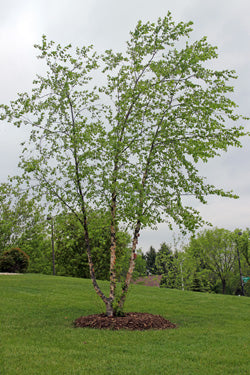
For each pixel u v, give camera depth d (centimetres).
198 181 1322
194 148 1302
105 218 1323
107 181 1229
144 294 2120
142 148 1282
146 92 1329
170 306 1739
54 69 1361
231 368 778
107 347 930
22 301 1593
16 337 1007
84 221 1347
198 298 2078
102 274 3591
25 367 741
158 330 1173
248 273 5475
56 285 2166
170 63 1353
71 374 709
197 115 1324
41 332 1087
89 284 2311
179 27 1336
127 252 2075
